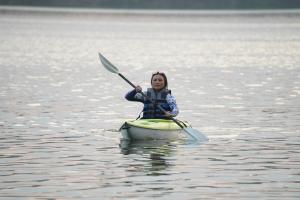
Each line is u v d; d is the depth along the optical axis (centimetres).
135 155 2959
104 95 5066
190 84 5859
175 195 2316
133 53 10069
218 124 3794
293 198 2280
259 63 8319
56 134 3450
